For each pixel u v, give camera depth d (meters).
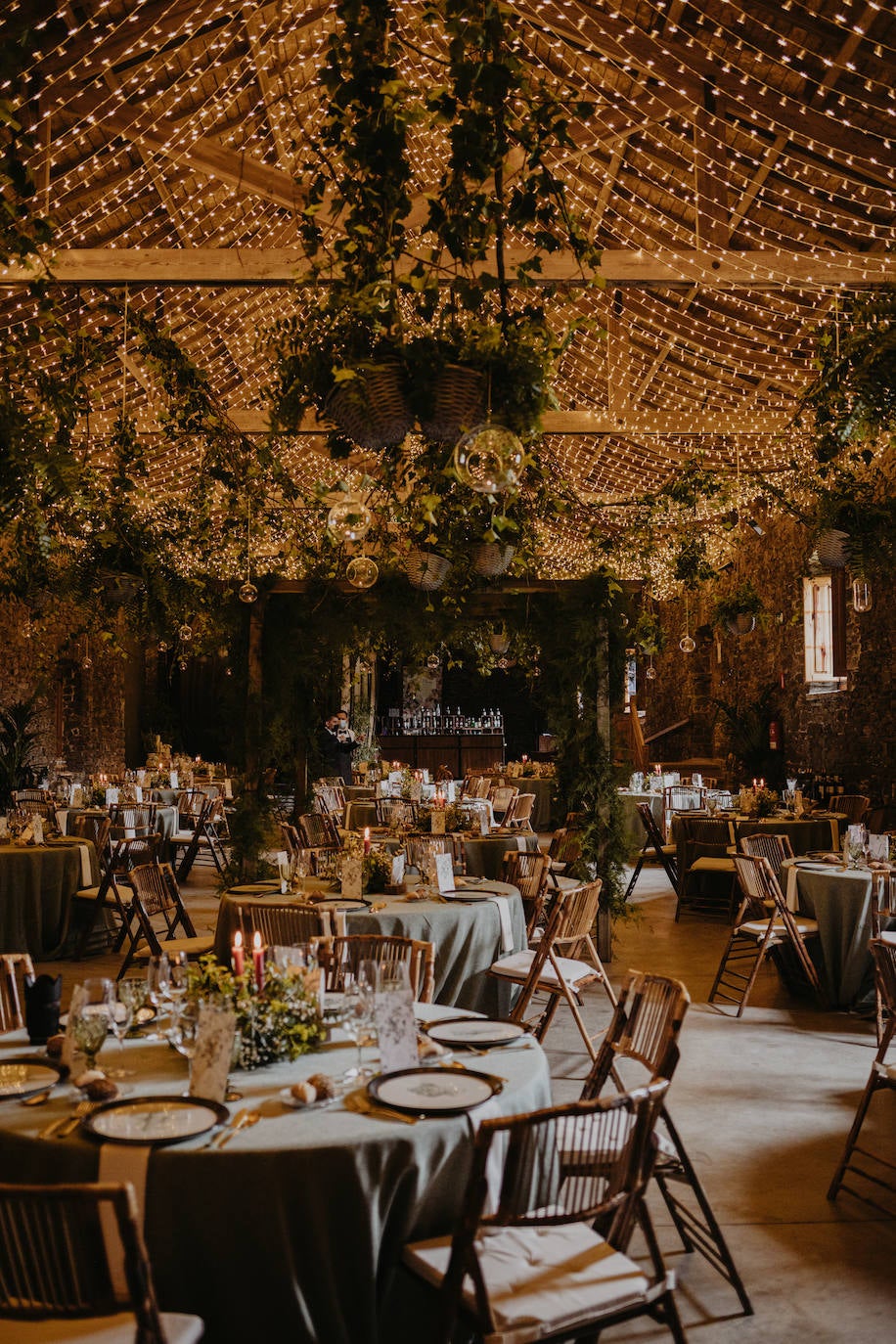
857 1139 3.82
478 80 2.82
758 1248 3.14
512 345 2.91
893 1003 3.58
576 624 7.27
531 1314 2.03
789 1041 5.32
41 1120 2.31
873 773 10.45
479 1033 2.95
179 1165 2.11
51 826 8.82
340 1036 2.97
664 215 8.14
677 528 9.91
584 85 7.03
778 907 5.85
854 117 6.31
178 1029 2.59
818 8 5.71
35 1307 1.83
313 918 4.35
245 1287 2.12
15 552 7.32
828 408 5.93
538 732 22.31
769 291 7.32
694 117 6.70
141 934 5.63
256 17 6.46
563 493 7.32
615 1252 2.27
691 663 17.62
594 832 7.30
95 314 8.34
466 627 7.46
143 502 8.74
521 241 6.77
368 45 2.88
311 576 7.33
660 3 6.14
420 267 3.05
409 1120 2.30
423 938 4.82
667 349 9.94
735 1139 3.99
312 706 8.85
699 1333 2.68
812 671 12.24
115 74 6.33
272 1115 2.33
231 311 9.16
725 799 10.97
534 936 5.91
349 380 2.82
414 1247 2.23
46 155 5.98
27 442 4.53
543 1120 2.05
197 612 8.17
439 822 7.65
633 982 2.96
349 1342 2.18
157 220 8.09
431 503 4.48
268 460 7.16
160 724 18.78
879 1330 2.69
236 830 7.10
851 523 6.84
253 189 6.72
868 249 7.57
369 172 3.01
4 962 3.29
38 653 13.75
